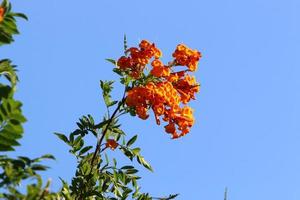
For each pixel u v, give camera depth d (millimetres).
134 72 6699
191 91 6723
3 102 3721
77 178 6316
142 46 6727
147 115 6539
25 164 3842
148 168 6758
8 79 4277
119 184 6617
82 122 6719
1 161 3883
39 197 3729
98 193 6289
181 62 6762
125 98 6715
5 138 3773
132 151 6785
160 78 6707
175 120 6648
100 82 6801
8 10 4254
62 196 5852
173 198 6410
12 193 3697
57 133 6676
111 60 6758
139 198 6434
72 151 6648
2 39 4238
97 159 6684
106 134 6781
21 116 3746
